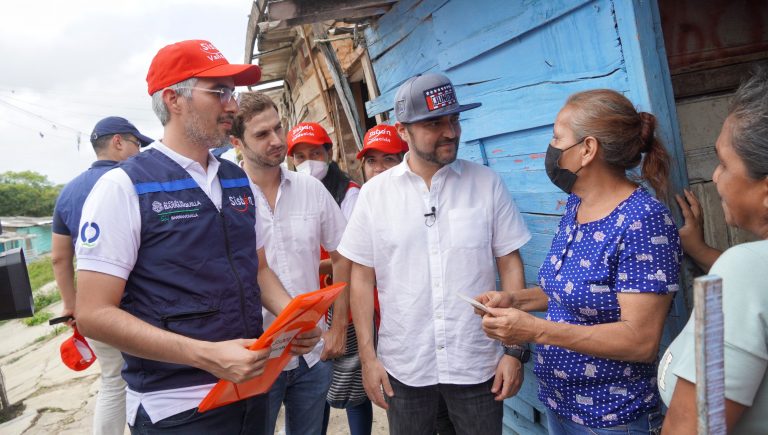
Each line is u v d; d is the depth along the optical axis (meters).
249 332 1.81
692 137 2.50
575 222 1.73
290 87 8.62
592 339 1.54
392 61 3.70
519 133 2.59
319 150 3.29
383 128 3.33
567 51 2.15
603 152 1.60
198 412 1.67
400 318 2.20
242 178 1.94
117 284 1.58
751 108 1.05
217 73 1.69
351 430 3.11
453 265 2.14
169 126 1.76
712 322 0.78
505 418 3.37
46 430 5.00
